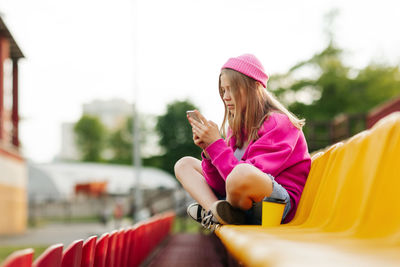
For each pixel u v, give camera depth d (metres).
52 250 1.43
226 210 2.43
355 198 1.86
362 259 0.93
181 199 38.59
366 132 2.03
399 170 1.54
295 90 39.50
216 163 2.65
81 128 89.69
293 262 0.80
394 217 1.44
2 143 20.17
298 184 2.82
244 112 2.92
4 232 20.89
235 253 1.40
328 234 1.73
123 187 53.53
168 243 14.63
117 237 3.49
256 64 2.90
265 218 2.44
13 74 25.36
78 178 54.09
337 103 38.34
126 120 88.94
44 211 49.44
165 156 69.88
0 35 22.05
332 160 2.46
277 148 2.64
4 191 20.86
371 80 39.09
